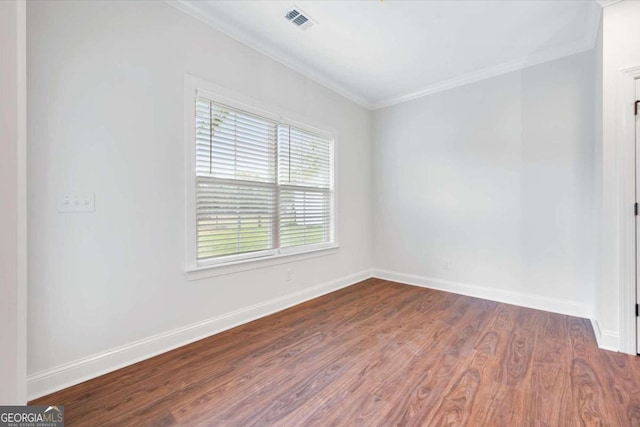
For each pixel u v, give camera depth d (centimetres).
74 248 172
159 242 209
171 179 215
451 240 362
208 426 138
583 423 138
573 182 280
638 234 201
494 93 327
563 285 286
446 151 366
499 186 324
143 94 200
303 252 325
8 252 79
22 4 80
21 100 80
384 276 430
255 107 273
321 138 359
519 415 144
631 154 203
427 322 266
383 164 429
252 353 209
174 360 199
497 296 327
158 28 208
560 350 210
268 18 240
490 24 248
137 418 144
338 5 224
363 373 183
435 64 317
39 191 160
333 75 343
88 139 176
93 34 178
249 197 273
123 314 192
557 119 288
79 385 170
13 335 80
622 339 206
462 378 176
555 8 228
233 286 257
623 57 204
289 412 148
